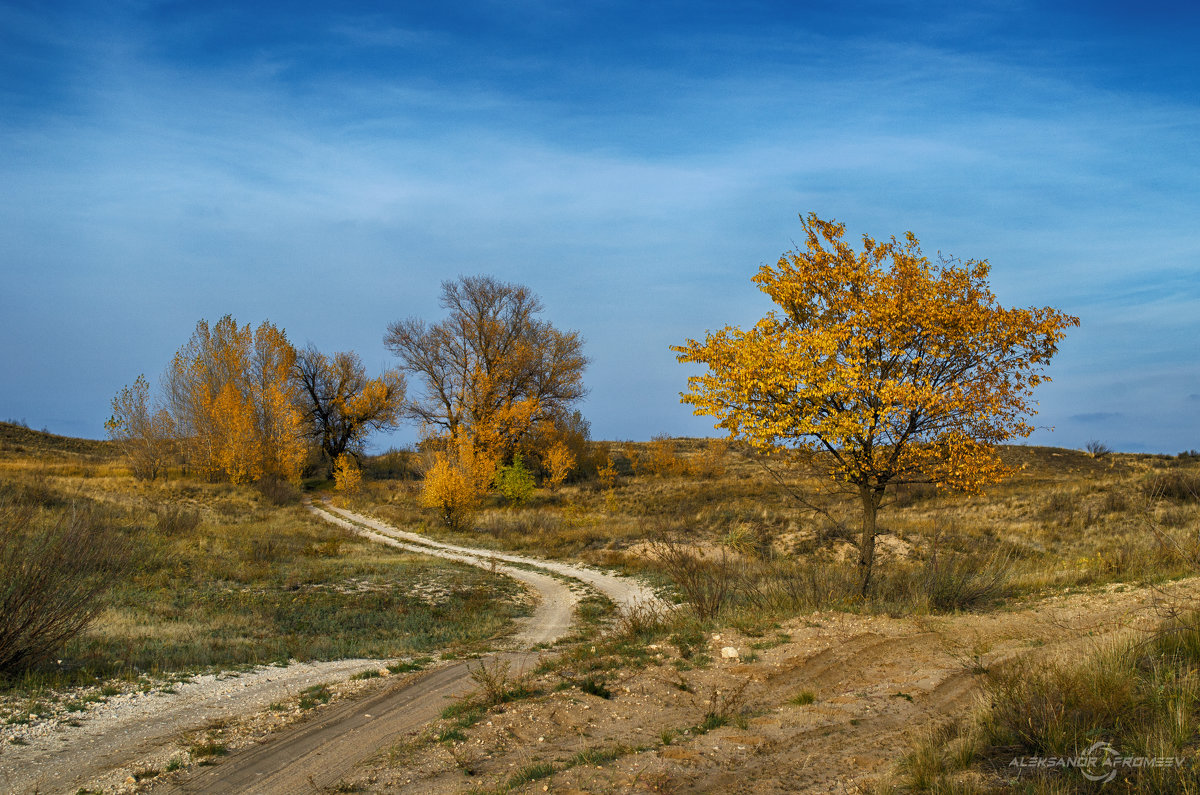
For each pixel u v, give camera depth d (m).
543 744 6.78
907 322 11.99
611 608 19.23
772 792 5.04
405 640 14.92
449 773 6.26
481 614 18.30
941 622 10.44
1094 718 5.33
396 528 39.50
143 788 6.54
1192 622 7.23
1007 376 12.19
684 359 13.18
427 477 40.06
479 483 44.38
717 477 53.59
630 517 39.84
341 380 65.44
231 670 11.50
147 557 21.52
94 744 7.80
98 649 11.77
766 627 10.94
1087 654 6.75
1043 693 5.61
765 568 20.39
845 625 10.63
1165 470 34.28
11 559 10.63
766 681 8.27
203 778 6.79
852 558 24.88
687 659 9.52
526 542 33.50
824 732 6.27
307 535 32.91
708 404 12.87
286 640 13.92
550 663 10.38
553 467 53.56
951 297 12.30
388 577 22.75
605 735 6.88
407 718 8.61
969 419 12.04
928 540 25.69
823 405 12.39
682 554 14.84
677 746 6.27
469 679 10.76
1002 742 5.26
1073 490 32.62
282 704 9.44
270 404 52.97
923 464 12.43
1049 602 11.37
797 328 13.02
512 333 57.72
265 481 47.53
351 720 8.64
